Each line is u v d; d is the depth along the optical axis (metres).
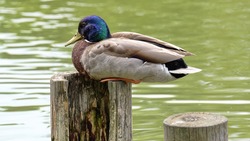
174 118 7.87
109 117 8.94
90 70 9.11
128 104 8.68
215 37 18.98
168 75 8.95
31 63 16.27
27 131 12.30
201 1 23.98
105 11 22.20
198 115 7.94
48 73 15.47
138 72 8.96
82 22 9.53
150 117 12.77
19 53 17.19
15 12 22.11
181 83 14.90
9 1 24.00
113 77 9.12
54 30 19.61
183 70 8.91
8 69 15.80
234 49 17.73
